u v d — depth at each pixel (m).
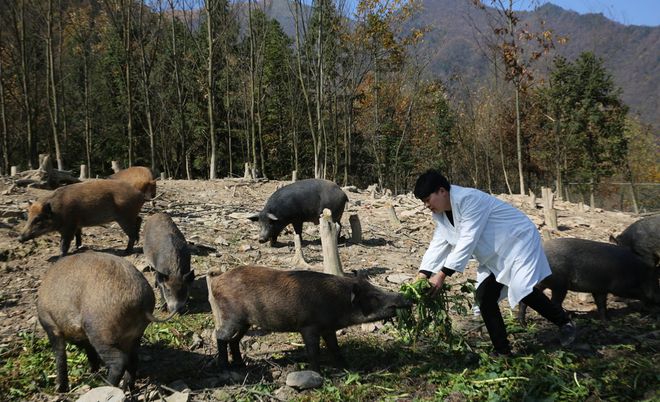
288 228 11.08
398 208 13.66
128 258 8.28
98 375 4.84
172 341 5.64
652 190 23.80
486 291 5.05
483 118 38.16
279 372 5.05
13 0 26.52
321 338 5.75
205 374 5.06
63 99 34.56
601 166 33.56
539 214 13.99
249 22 26.50
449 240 4.97
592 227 12.47
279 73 36.78
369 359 5.30
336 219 9.79
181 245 6.41
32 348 5.43
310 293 4.87
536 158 37.09
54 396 4.61
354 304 4.96
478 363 5.13
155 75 33.00
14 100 34.09
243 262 8.36
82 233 9.57
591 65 32.56
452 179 42.81
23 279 7.32
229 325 5.00
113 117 39.03
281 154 38.78
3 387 4.73
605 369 4.96
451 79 38.53
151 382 4.88
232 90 35.28
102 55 37.06
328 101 30.97
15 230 9.30
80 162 40.31
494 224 4.82
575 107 33.50
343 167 37.16
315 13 27.09
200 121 36.22
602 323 6.25
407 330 5.31
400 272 8.09
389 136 36.28
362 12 28.83
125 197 8.43
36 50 32.06
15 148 36.22
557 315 5.09
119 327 4.31
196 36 33.03
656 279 6.31
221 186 17.02
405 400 4.55
